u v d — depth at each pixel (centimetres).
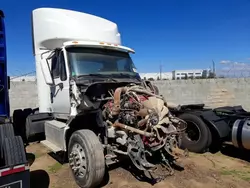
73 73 451
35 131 599
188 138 564
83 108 399
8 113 439
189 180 396
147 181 396
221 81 1120
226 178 409
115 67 509
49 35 540
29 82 1016
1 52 422
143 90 405
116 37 596
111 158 398
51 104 549
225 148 585
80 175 378
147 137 353
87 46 486
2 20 418
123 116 379
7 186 268
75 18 538
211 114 549
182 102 1123
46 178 422
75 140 385
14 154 288
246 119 489
